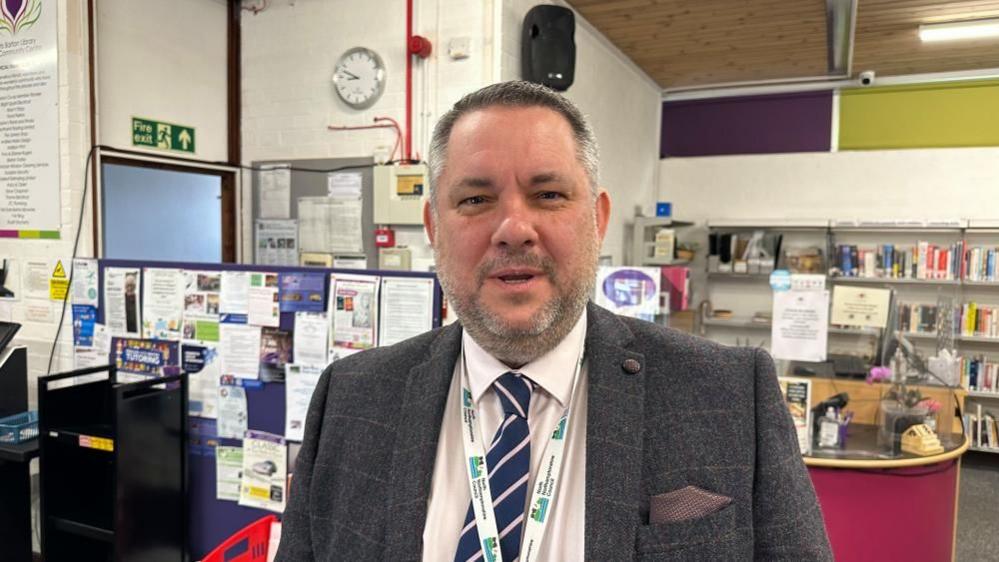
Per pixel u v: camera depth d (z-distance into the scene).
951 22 4.04
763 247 5.63
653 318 2.47
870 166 5.49
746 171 5.87
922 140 5.34
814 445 2.77
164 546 2.30
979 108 5.17
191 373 2.41
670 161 6.11
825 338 2.67
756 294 5.84
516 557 0.74
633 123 5.36
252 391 2.33
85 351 2.61
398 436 0.84
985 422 5.02
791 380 2.68
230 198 3.73
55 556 2.27
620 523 0.70
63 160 2.88
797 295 2.71
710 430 0.75
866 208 5.52
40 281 2.98
